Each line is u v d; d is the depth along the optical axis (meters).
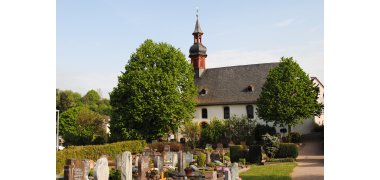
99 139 61.03
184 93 49.75
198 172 24.84
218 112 56.94
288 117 45.75
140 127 47.19
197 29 63.66
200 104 57.81
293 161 35.75
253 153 35.62
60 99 88.75
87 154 35.59
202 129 52.09
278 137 42.66
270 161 35.94
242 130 49.59
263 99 47.78
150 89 46.50
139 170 22.42
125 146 41.41
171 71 49.28
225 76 60.81
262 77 57.75
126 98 48.09
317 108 47.44
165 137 52.00
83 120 64.12
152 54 49.22
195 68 63.22
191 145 49.59
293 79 46.62
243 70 60.22
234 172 22.09
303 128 53.75
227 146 49.38
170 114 46.25
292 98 45.44
